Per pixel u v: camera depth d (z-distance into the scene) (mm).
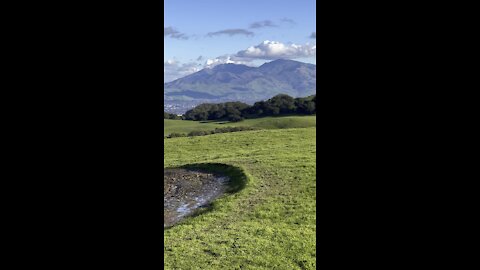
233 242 11094
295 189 15992
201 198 16359
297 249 10422
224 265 9641
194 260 9977
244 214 13711
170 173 21203
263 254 10195
